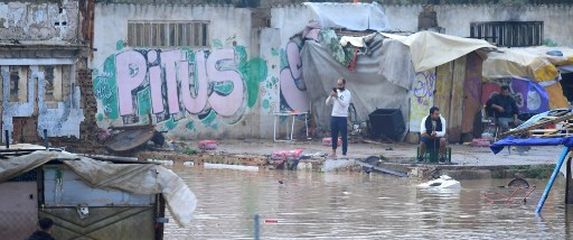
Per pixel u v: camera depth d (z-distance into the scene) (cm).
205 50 7381
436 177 5516
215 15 7381
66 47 6544
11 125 6500
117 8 7169
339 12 7425
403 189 5172
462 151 6400
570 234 3994
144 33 7256
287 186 5256
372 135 6981
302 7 7381
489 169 5612
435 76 6806
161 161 6450
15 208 3119
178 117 7344
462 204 4703
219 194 4978
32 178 3128
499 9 7744
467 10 7700
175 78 7331
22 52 6481
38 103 6544
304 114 7388
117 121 7200
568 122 4472
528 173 5653
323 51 7225
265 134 7419
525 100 7031
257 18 7475
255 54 7450
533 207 4641
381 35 7000
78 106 6612
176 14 7288
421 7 7638
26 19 6525
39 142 6550
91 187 3161
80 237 3164
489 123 6969
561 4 7894
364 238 3878
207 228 4053
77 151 6588
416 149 6500
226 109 7419
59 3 6569
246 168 6094
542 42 7838
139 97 7250
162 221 3216
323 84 7269
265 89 7400
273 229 4041
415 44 6762
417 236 3925
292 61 7412
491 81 7031
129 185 3172
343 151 6128
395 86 6944
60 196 3145
